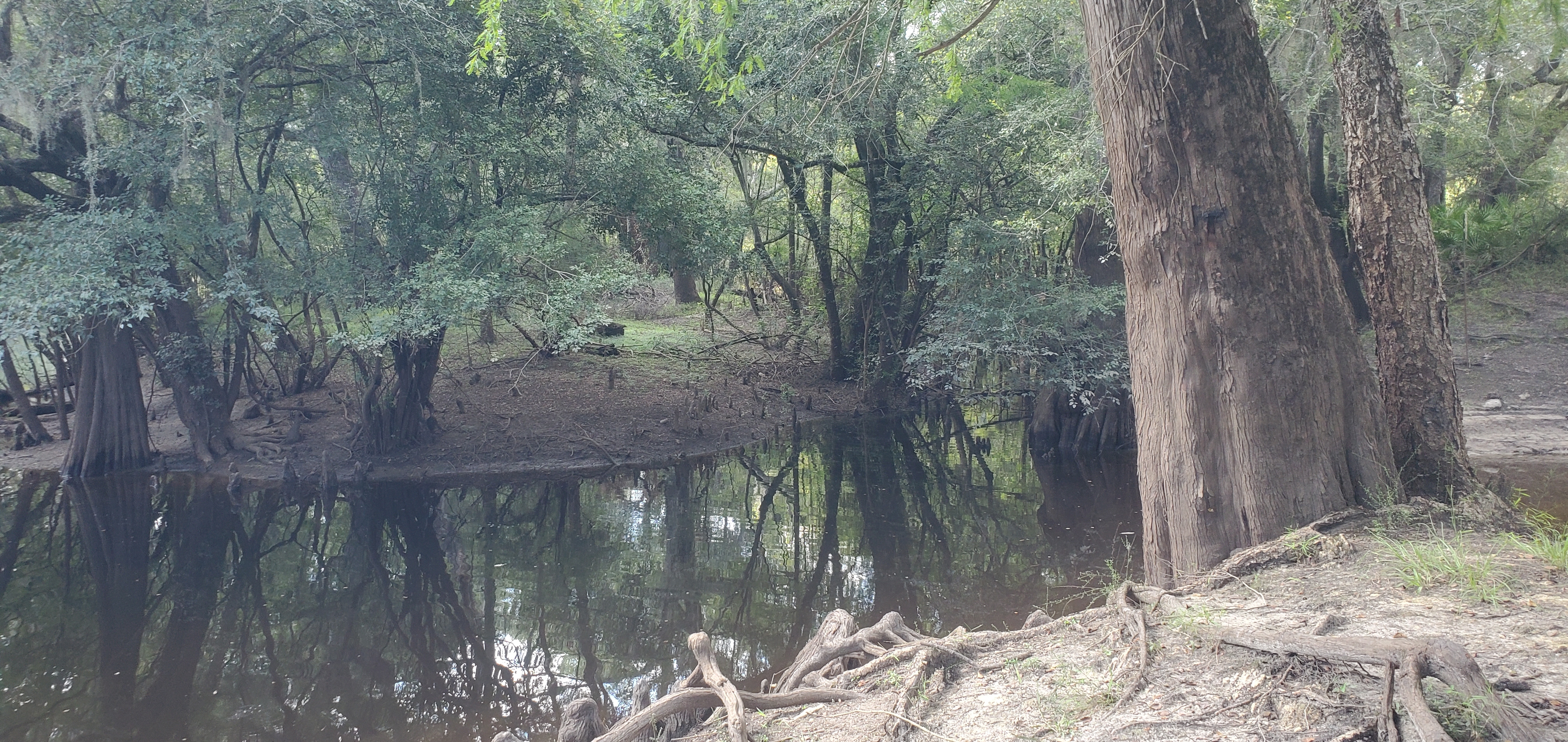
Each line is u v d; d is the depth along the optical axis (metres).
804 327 31.06
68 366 22.42
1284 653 4.16
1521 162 25.34
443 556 14.02
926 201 23.64
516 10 15.82
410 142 16.58
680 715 5.13
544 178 18.42
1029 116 16.53
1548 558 5.20
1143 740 3.80
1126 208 6.89
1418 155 7.49
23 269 14.11
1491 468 14.61
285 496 17.45
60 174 16.17
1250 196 6.41
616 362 27.09
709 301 31.25
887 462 20.50
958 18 17.08
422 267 15.62
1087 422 19.53
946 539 13.87
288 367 23.02
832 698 5.00
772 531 15.02
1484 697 3.25
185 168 13.78
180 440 20.83
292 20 14.86
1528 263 25.52
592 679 9.25
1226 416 6.48
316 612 11.66
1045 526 14.20
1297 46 14.36
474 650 10.16
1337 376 6.54
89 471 18.56
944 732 4.26
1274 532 6.32
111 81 13.66
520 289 16.12
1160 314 6.74
